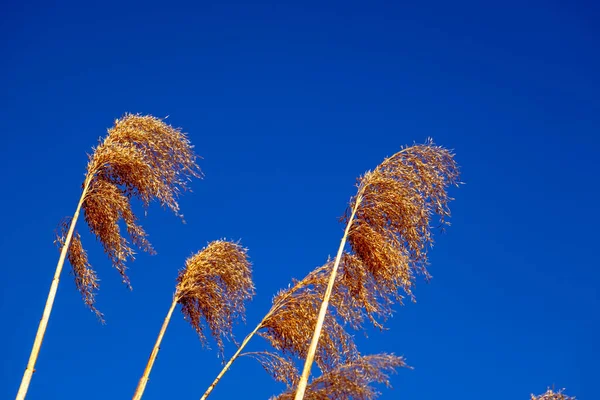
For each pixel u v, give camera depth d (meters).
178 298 12.52
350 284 12.00
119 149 12.55
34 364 10.88
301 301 12.03
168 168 12.86
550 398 11.23
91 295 12.52
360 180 12.26
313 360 11.58
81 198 12.40
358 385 10.70
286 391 11.08
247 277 12.77
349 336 11.91
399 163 12.24
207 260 12.64
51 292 11.45
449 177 12.17
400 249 11.94
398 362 10.82
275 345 12.02
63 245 12.03
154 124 12.97
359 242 12.01
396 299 11.93
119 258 12.63
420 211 11.94
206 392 11.48
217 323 12.58
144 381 11.55
